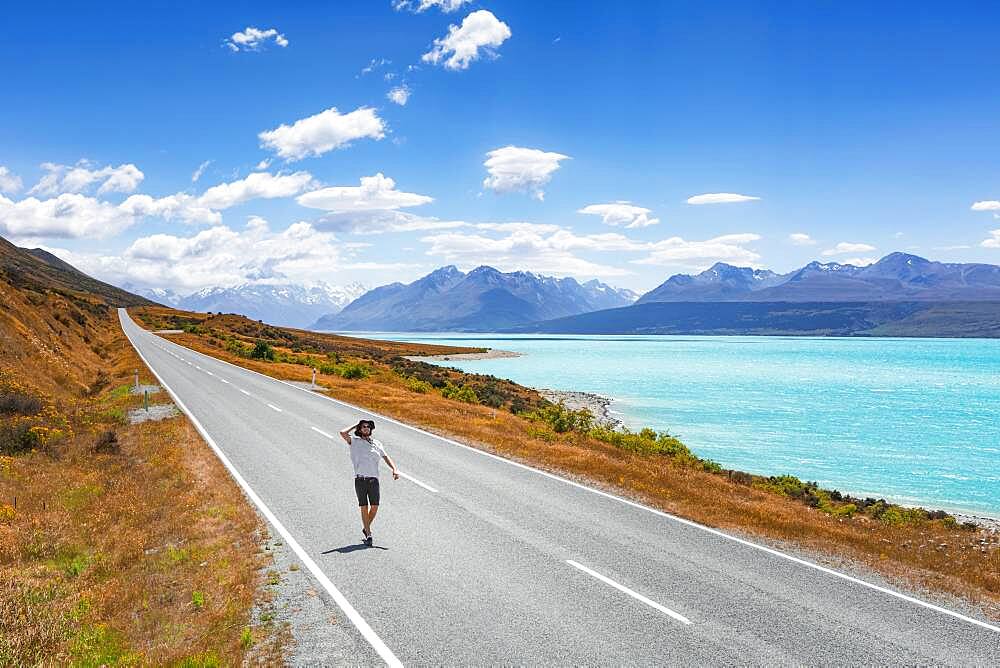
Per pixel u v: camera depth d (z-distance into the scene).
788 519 15.00
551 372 124.75
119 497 15.51
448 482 17.25
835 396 79.19
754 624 8.80
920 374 118.75
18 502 14.65
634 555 11.62
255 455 20.19
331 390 40.97
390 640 8.07
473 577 10.29
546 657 7.69
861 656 7.95
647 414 63.00
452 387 52.31
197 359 63.75
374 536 12.39
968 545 18.58
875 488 35.34
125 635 8.49
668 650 7.94
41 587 9.75
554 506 15.05
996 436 50.91
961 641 8.47
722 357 195.75
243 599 9.28
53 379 37.09
